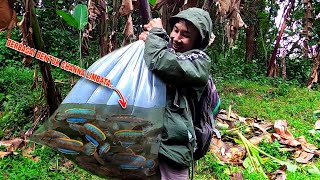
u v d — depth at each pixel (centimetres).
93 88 205
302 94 859
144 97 204
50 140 211
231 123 568
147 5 277
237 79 966
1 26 313
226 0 488
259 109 695
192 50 216
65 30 841
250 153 473
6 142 447
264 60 1205
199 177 425
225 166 441
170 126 208
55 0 832
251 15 1054
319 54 1006
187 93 218
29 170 389
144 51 212
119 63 210
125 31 407
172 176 212
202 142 236
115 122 201
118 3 450
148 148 205
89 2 426
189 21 213
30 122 491
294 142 517
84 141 209
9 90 605
